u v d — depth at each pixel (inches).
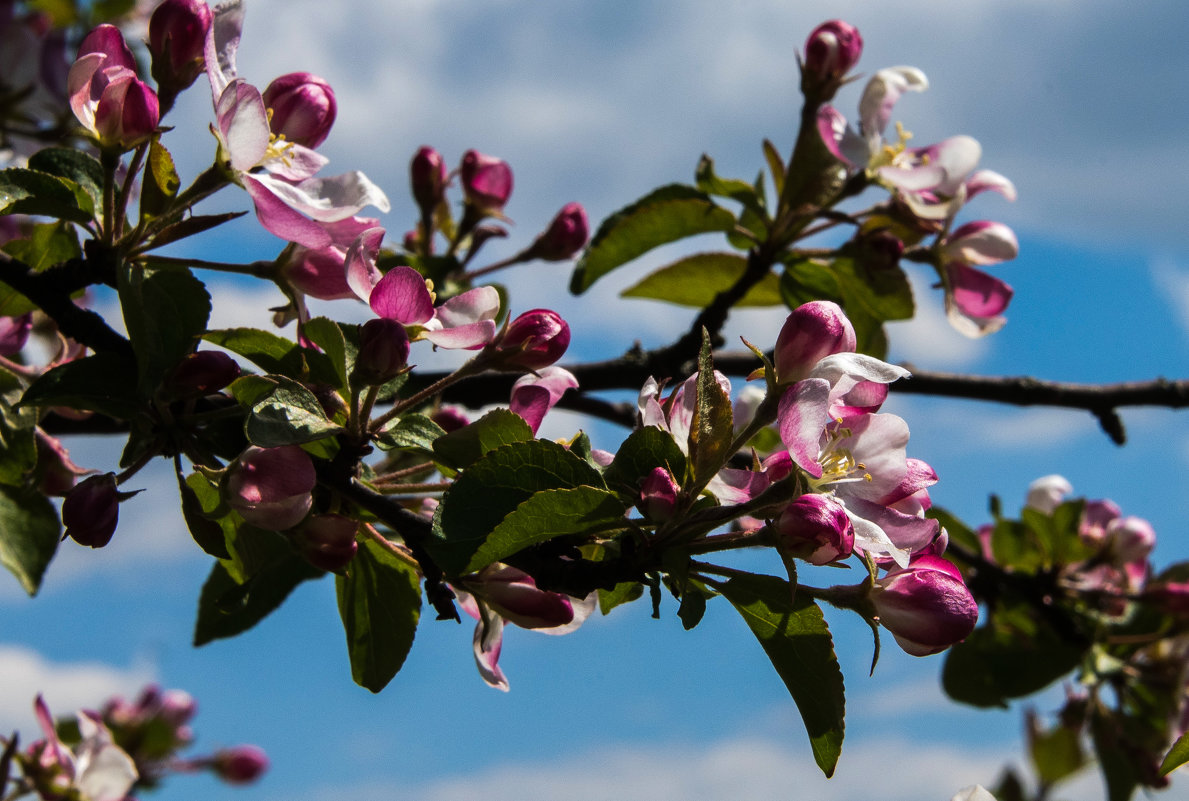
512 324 23.5
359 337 23.2
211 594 27.8
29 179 23.5
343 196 23.7
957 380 30.5
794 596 22.2
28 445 24.0
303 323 23.3
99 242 23.6
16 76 29.8
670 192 29.1
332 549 23.0
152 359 23.0
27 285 23.5
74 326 23.6
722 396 22.6
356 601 24.3
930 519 22.8
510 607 23.4
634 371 29.7
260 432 22.4
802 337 22.7
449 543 22.5
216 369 23.0
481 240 31.0
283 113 24.0
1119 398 30.7
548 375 24.1
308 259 23.9
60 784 27.7
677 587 22.5
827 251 28.7
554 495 22.3
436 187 31.2
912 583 22.7
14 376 24.2
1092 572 32.3
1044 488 33.7
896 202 28.4
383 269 29.0
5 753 26.9
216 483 22.8
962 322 28.8
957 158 28.5
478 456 23.2
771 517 22.7
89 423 26.5
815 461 22.3
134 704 39.9
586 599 24.1
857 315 29.0
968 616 22.6
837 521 22.2
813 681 22.8
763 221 29.0
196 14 23.9
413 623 24.2
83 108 23.5
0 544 23.6
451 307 23.3
